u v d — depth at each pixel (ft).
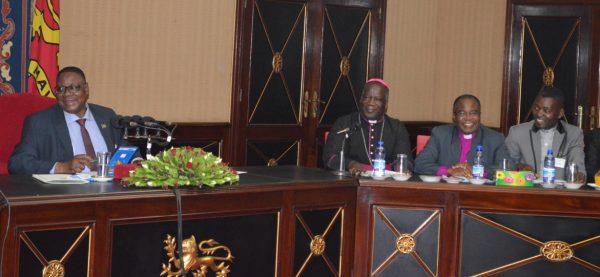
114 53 19.90
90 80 19.54
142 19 20.33
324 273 12.65
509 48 24.81
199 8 21.34
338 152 15.07
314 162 24.03
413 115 26.20
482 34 25.41
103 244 9.91
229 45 22.02
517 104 24.88
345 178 12.94
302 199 12.14
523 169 14.28
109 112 13.58
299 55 23.50
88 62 19.47
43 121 12.74
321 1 23.73
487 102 25.38
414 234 13.12
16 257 9.16
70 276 9.65
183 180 10.54
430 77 26.35
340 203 12.76
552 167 13.26
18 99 13.73
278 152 23.31
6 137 13.43
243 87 22.33
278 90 23.13
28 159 12.14
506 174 13.21
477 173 13.25
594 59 24.08
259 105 22.76
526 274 13.04
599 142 15.93
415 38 25.96
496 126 25.25
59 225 9.51
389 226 13.11
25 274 9.25
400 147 15.38
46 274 9.40
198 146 21.38
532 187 13.03
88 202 9.73
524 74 24.81
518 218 12.99
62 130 12.80
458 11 25.85
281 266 11.90
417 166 14.75
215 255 11.09
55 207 9.46
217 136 21.79
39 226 9.34
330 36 24.02
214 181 10.80
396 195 13.08
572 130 15.37
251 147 22.65
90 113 13.30
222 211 11.09
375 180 13.06
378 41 24.86
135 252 10.25
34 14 17.13
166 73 20.89
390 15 25.26
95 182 10.80
